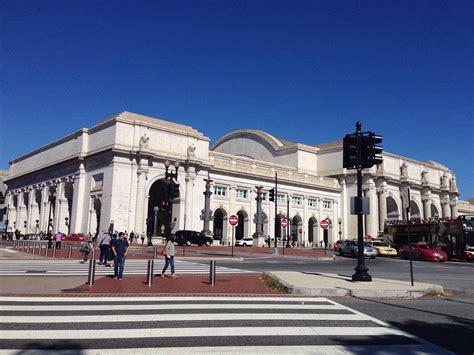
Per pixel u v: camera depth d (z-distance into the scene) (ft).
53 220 239.30
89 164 214.69
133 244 174.81
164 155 207.21
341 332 27.66
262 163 265.75
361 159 55.31
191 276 62.08
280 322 30.27
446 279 68.28
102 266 77.05
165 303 37.19
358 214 54.39
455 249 146.00
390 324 30.60
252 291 45.78
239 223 253.85
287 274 59.62
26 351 22.31
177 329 27.48
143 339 24.98
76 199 214.69
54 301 37.14
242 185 244.42
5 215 311.06
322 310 35.37
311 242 283.38
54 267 72.23
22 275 57.88
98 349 22.86
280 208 261.24
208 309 34.65
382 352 23.35
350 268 86.43
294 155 303.07
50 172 250.37
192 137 222.28
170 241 59.11
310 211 278.46
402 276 71.26
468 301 43.39
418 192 321.32
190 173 215.10
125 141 199.31
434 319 33.12
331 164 305.53
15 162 307.17
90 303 36.45
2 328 27.14
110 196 192.13
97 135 212.43
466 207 411.95
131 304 36.35
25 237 239.30
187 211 212.23
